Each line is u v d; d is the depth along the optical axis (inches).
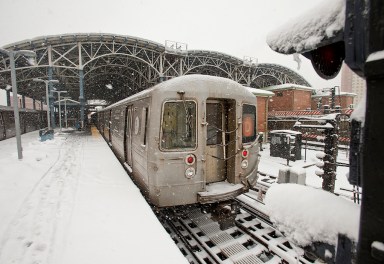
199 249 186.9
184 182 196.7
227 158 222.8
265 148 687.1
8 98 1604.3
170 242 152.9
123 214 192.1
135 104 269.9
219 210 207.3
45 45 1053.2
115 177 301.6
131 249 144.9
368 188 35.1
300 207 52.5
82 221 180.9
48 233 165.6
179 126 195.8
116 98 2532.0
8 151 573.6
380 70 32.2
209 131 225.1
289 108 1013.2
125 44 1106.1
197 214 240.5
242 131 226.7
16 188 271.7
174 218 234.4
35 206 215.2
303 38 49.6
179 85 194.7
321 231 47.2
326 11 45.3
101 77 1742.1
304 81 1496.1
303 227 50.6
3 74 1230.9
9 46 978.1
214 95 205.8
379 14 33.0
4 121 850.8
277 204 57.9
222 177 233.3
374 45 33.7
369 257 35.0
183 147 196.5
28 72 1318.9
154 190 193.3
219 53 1167.6
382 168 33.3
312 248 49.7
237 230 208.7
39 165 396.8
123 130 346.3
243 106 228.8
